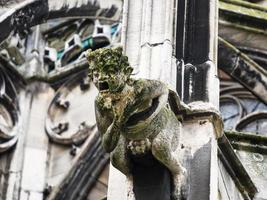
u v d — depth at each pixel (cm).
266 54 1709
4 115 1659
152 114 1081
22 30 1541
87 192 1628
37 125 1673
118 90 1073
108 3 1608
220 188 1174
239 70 1540
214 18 1215
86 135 1662
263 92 1541
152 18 1191
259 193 1274
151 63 1169
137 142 1086
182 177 1102
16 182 1628
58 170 1650
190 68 1184
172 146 1097
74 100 1697
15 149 1648
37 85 1697
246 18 1686
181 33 1196
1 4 1511
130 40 1185
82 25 1739
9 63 1677
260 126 1748
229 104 1772
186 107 1150
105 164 1631
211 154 1140
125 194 1116
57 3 1553
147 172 1099
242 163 1263
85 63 1703
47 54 1722
